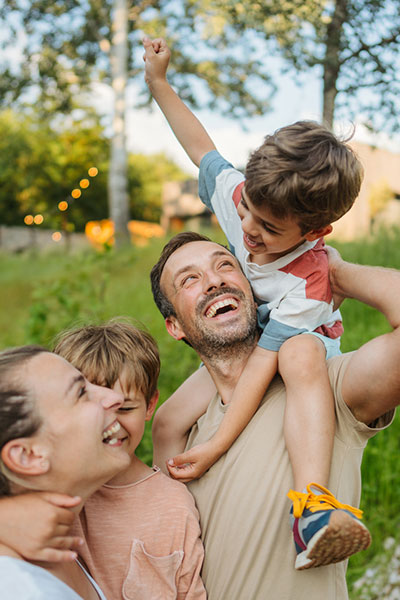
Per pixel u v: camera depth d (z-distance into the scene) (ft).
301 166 5.49
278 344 5.73
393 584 9.82
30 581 3.68
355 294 5.63
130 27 48.83
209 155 7.21
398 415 11.85
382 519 10.67
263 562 5.03
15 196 73.87
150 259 30.27
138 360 5.46
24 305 32.14
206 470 5.68
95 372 5.28
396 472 11.15
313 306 5.81
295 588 4.98
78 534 5.05
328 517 4.31
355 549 4.41
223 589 5.10
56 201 74.08
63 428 4.11
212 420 5.97
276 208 5.62
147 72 7.54
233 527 5.18
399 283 5.12
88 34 48.37
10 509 4.00
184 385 6.52
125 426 5.32
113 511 5.24
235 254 6.72
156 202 112.88
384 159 27.22
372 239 22.58
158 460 6.26
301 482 4.93
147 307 21.26
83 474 4.17
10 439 3.99
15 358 4.28
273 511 5.13
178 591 5.14
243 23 8.99
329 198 5.60
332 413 5.21
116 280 26.50
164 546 5.13
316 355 5.44
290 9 8.32
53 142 70.28
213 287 5.85
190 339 6.07
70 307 14.03
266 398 5.74
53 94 53.88
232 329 5.78
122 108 49.62
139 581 4.98
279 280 6.03
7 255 55.57
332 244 23.21
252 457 5.37
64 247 61.82
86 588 4.59
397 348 4.70
